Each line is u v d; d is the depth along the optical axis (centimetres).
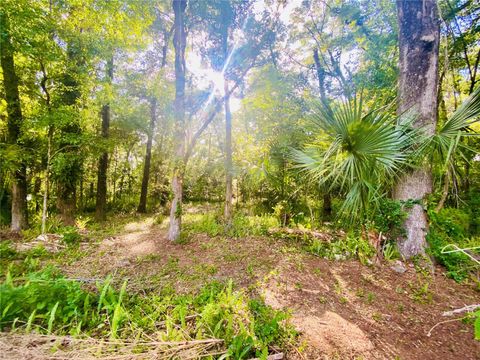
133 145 1313
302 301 299
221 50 634
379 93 643
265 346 201
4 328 207
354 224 445
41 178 713
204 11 538
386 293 315
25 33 430
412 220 390
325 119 313
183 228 673
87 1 516
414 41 396
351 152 304
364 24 823
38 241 496
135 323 228
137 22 580
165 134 950
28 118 531
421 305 286
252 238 587
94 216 964
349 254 440
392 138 285
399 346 219
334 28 934
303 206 839
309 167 360
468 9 676
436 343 223
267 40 645
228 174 742
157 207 1270
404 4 407
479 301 292
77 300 242
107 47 574
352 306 287
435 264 380
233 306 263
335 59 957
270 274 377
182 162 553
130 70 700
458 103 866
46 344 190
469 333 237
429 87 383
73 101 632
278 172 696
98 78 605
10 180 573
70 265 402
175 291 321
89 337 202
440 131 355
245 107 730
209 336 217
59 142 595
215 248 509
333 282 349
